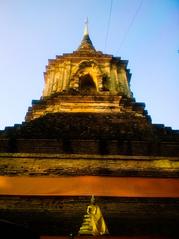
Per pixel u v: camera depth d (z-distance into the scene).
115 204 13.88
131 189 14.52
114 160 16.91
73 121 19.86
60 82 27.88
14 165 16.25
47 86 28.83
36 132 18.09
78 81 27.17
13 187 14.38
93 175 15.67
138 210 13.66
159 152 17.42
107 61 29.59
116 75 28.72
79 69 28.02
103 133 18.11
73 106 23.12
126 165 16.61
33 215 13.25
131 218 13.23
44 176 15.47
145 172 16.14
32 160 16.66
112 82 27.78
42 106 23.72
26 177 15.29
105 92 25.03
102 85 26.48
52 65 30.36
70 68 29.22
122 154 17.27
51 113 21.78
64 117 20.83
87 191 14.26
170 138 17.92
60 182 14.80
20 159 16.70
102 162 16.73
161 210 13.75
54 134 17.84
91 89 28.17
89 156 17.00
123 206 13.80
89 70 28.20
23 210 13.52
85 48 32.34
